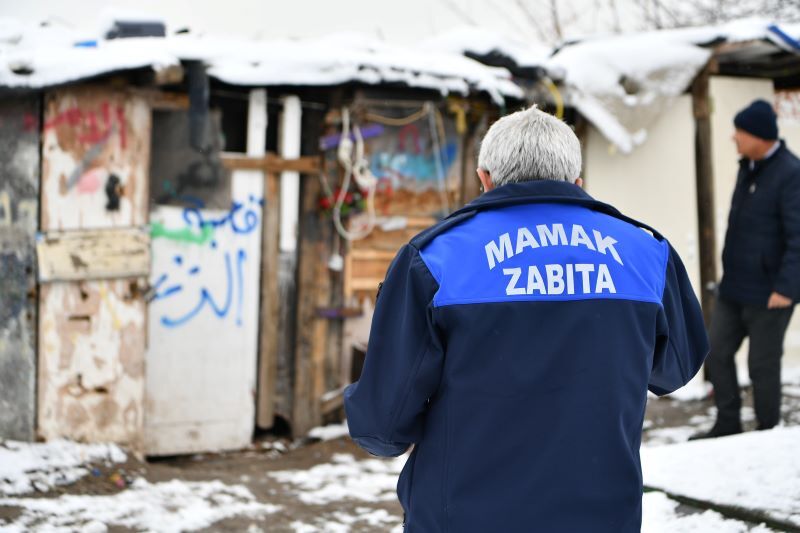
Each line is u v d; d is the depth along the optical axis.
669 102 6.75
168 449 5.57
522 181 1.93
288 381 6.05
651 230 1.99
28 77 4.71
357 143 5.89
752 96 7.32
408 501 1.85
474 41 6.36
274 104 5.84
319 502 4.53
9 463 4.66
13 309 4.98
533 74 6.30
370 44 6.03
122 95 5.07
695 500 3.00
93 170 5.04
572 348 1.73
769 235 4.72
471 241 1.81
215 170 5.59
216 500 4.48
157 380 5.52
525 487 1.69
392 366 1.80
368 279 6.12
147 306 5.26
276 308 5.88
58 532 3.84
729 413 5.01
